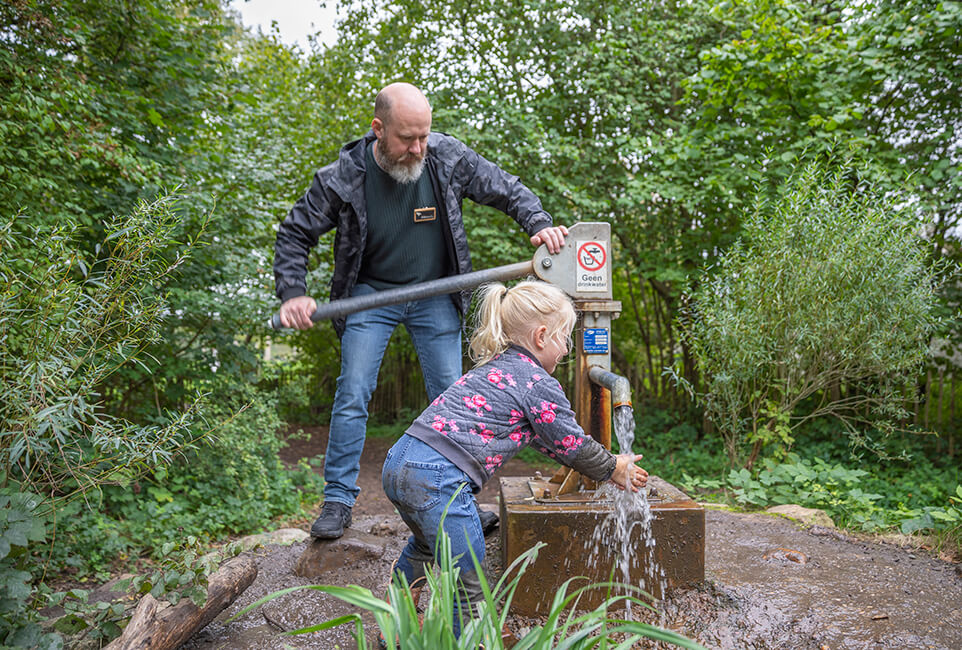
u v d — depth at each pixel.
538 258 2.22
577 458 1.85
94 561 3.54
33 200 3.65
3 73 3.69
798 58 5.97
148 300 3.88
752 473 4.87
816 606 2.17
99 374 2.51
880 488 5.06
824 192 4.86
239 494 5.08
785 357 4.92
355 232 2.59
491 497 6.26
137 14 4.74
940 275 5.90
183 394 5.02
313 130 9.12
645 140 6.61
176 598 1.96
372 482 7.30
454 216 2.63
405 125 2.33
